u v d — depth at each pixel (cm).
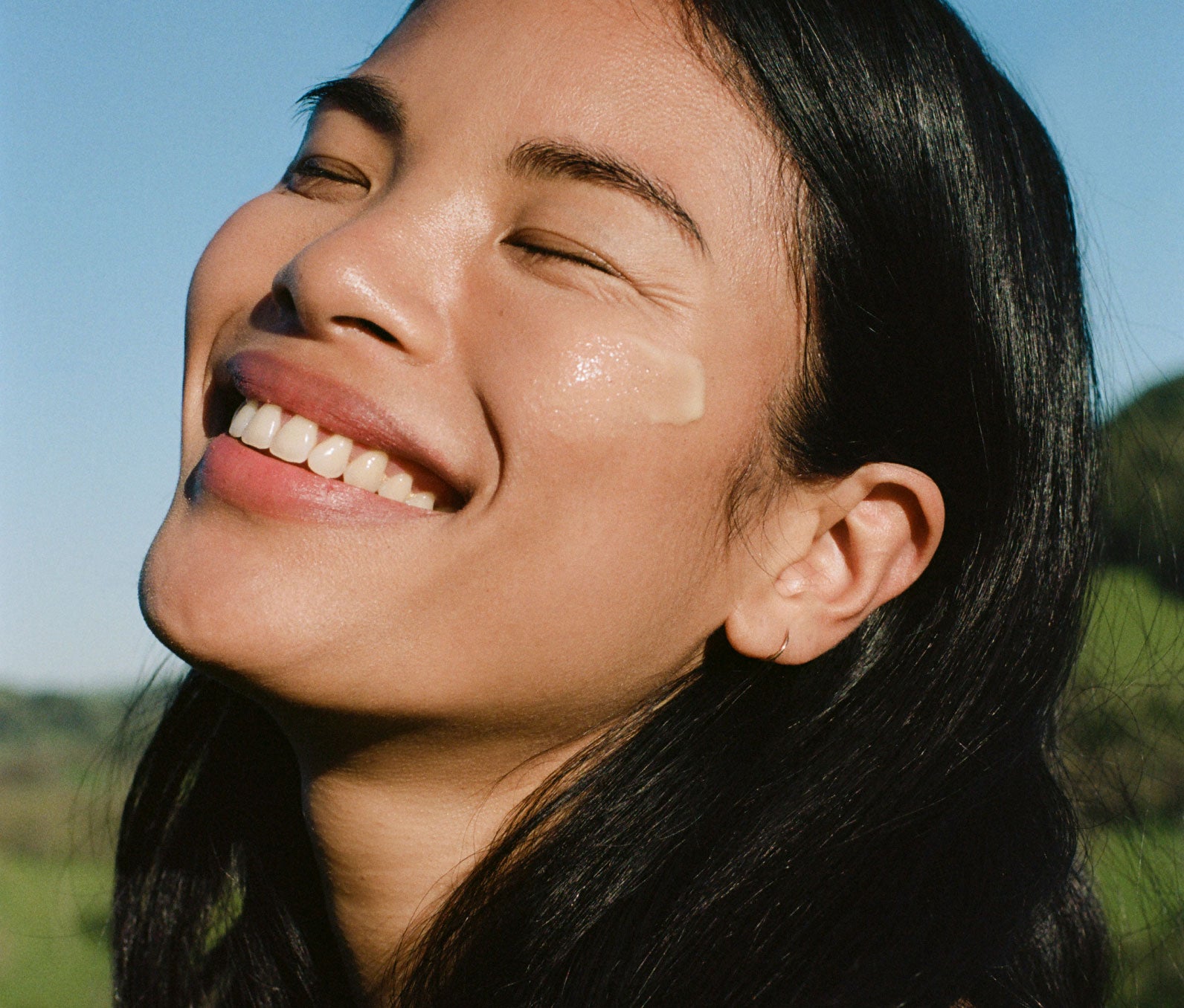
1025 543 49
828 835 47
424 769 46
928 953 46
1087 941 55
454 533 42
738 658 48
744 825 47
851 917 46
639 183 43
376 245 42
